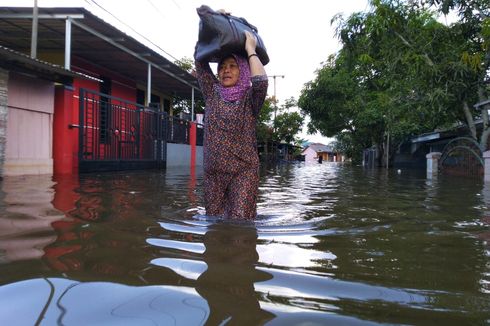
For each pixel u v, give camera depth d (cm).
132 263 180
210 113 325
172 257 192
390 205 434
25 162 777
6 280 153
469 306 137
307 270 176
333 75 2291
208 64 334
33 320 119
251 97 315
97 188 541
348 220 323
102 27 996
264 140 3130
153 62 1352
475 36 1072
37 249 201
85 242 219
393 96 1321
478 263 193
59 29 1013
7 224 265
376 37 1101
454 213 372
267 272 171
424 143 2398
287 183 812
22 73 756
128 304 132
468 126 1223
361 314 128
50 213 314
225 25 310
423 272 177
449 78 1005
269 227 279
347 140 3728
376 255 206
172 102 2120
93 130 961
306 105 2439
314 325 119
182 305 132
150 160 1218
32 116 798
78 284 150
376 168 2141
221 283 155
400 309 133
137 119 1148
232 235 248
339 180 934
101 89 1420
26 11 909
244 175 319
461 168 1222
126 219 297
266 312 128
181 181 718
